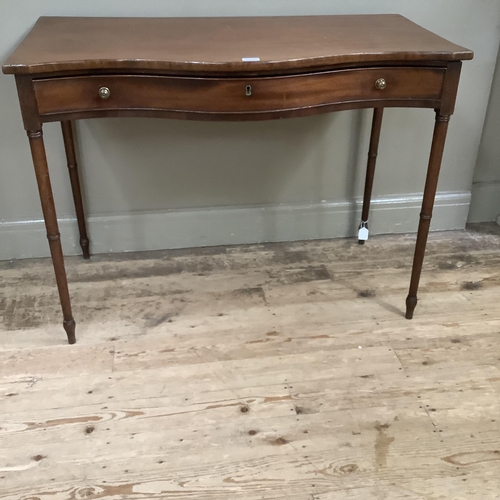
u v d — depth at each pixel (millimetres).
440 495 1098
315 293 1688
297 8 1641
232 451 1184
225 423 1248
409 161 1910
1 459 1164
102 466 1152
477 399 1314
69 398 1311
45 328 1536
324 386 1348
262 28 1454
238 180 1854
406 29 1452
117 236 1870
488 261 1856
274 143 1805
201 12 1609
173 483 1117
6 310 1604
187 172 1814
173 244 1918
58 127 1672
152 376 1375
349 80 1250
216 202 1882
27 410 1278
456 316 1591
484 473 1143
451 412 1280
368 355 1445
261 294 1684
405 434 1224
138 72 1181
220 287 1717
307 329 1537
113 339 1497
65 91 1174
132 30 1406
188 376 1375
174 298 1664
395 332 1527
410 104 1301
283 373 1385
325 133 1811
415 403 1303
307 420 1256
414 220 2006
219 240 1936
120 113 1229
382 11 1681
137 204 1842
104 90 1189
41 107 1170
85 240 1818
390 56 1214
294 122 1775
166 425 1243
